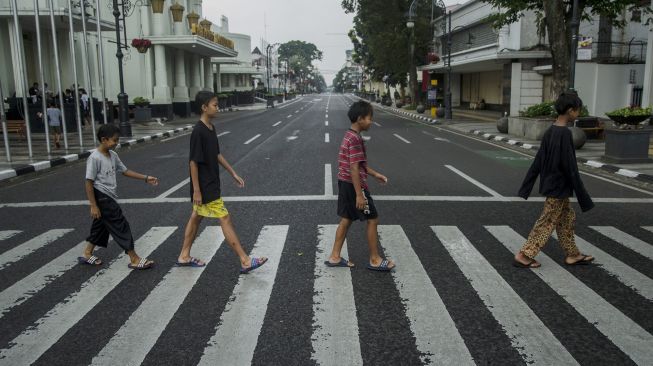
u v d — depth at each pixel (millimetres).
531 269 5363
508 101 28344
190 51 37719
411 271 5293
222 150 15797
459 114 35781
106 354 3672
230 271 5320
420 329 4012
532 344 3779
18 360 3609
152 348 3748
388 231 6742
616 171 11438
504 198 8781
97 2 17250
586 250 5996
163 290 4836
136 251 6012
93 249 5793
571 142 5109
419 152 15383
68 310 4422
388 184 10062
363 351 3680
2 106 12297
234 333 3963
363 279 5074
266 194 9094
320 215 7566
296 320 4176
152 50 32688
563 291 4770
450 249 6012
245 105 62375
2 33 21719
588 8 25922
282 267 5422
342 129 24094
